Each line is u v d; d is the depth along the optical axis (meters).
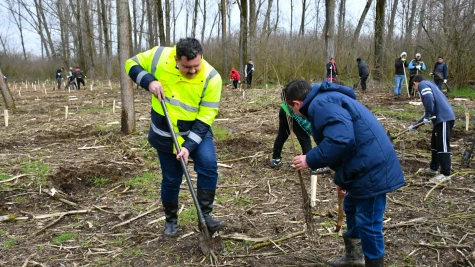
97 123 9.09
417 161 6.07
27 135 7.89
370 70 18.42
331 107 2.53
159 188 5.02
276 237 3.71
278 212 4.28
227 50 24.95
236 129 8.45
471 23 15.57
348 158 2.63
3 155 6.32
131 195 4.82
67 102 14.64
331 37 13.93
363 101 13.23
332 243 3.59
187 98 3.25
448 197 4.66
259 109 11.24
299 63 20.17
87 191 5.02
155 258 3.38
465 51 15.64
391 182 2.63
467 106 11.36
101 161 5.99
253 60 21.09
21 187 4.93
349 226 3.05
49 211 4.37
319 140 2.70
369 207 2.69
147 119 9.62
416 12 23.00
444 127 4.99
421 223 3.94
